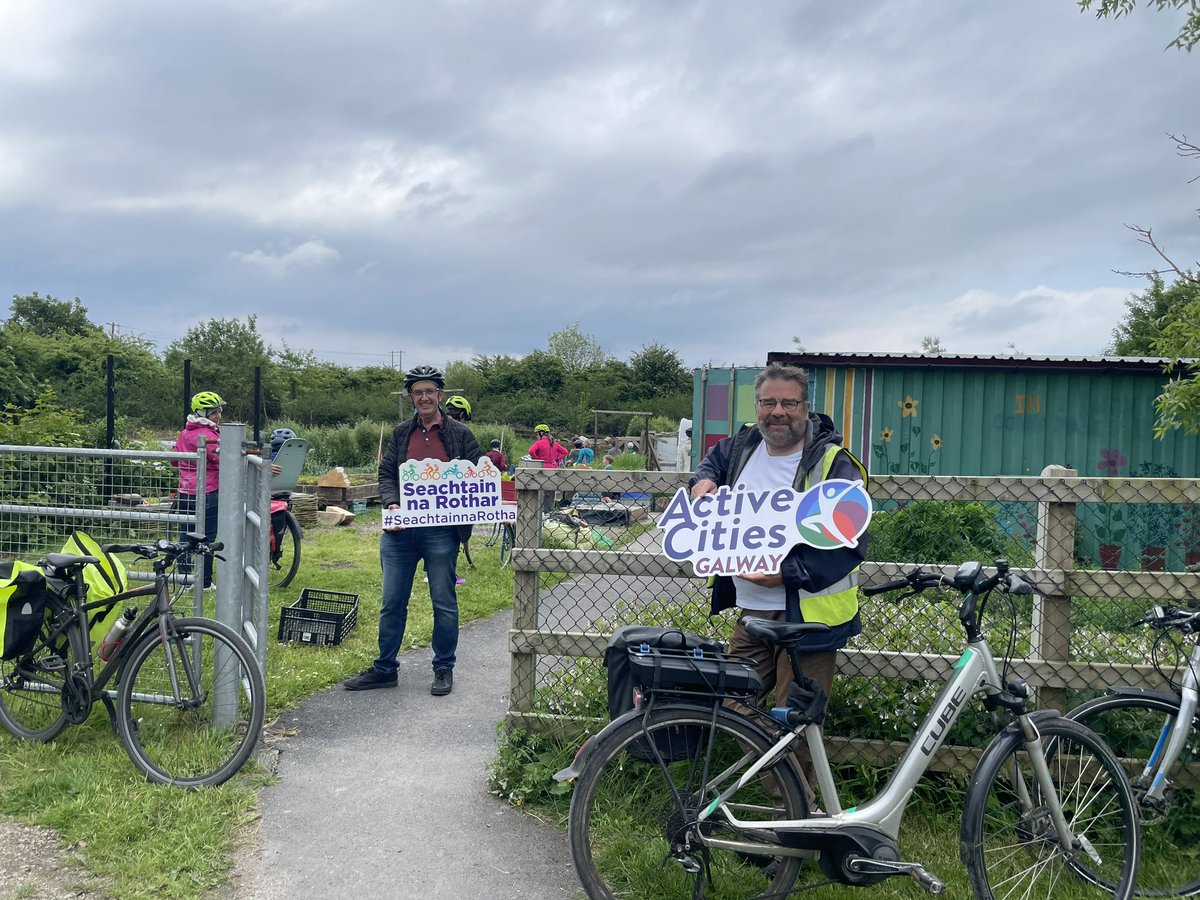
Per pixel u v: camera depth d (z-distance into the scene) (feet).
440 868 11.16
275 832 11.96
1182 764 11.53
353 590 28.19
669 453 84.17
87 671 13.89
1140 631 12.79
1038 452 34.68
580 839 9.60
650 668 9.43
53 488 17.08
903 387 35.27
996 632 12.89
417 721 16.42
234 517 15.08
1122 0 24.48
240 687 15.05
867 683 12.94
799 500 10.75
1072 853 10.28
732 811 9.91
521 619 13.62
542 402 155.12
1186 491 11.75
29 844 11.30
